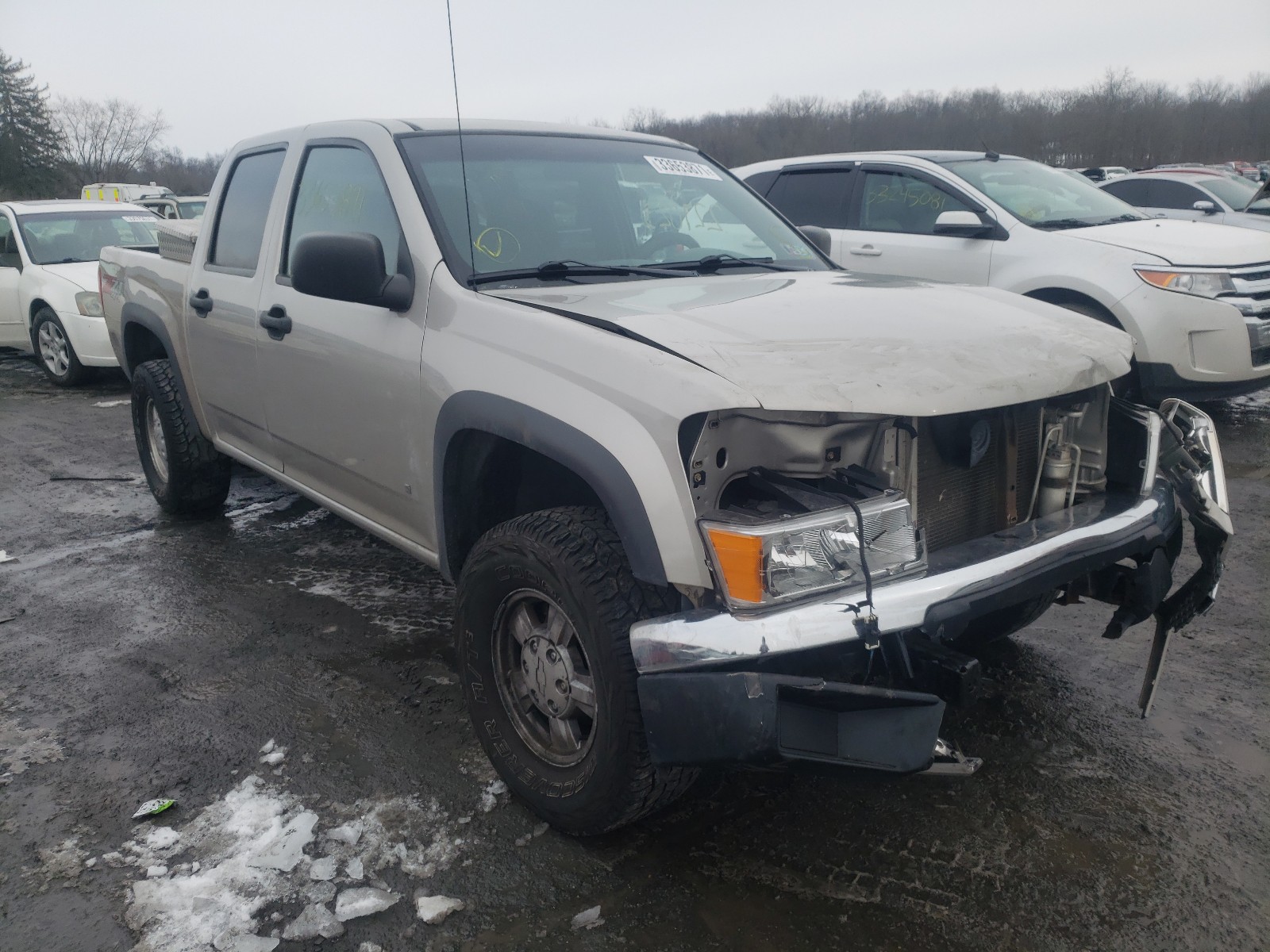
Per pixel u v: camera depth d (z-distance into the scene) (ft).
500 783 8.70
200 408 14.60
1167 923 6.88
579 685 7.64
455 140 10.44
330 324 10.28
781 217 12.21
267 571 14.15
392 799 8.48
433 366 8.73
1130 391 19.04
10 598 13.28
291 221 11.57
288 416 11.64
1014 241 20.26
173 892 7.33
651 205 11.02
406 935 6.89
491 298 8.61
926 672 6.57
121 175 246.68
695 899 7.20
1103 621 11.89
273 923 7.00
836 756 6.21
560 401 7.30
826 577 6.47
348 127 11.00
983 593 6.79
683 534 6.58
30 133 232.73
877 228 22.65
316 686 10.59
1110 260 18.90
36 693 10.55
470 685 8.53
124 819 8.27
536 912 7.10
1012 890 7.23
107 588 13.57
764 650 6.18
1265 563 13.38
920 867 7.50
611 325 7.52
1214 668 10.57
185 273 14.20
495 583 8.01
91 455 21.44
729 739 6.29
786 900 7.16
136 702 10.30
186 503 15.92
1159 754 8.98
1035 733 9.38
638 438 6.74
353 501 11.01
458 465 8.84
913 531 6.85
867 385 6.66
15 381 31.35
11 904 7.25
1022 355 7.54
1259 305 18.44
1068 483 8.55
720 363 6.75
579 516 7.57
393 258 9.66
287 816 8.25
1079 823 8.01
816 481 7.07
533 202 10.19
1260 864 7.45
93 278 29.04
